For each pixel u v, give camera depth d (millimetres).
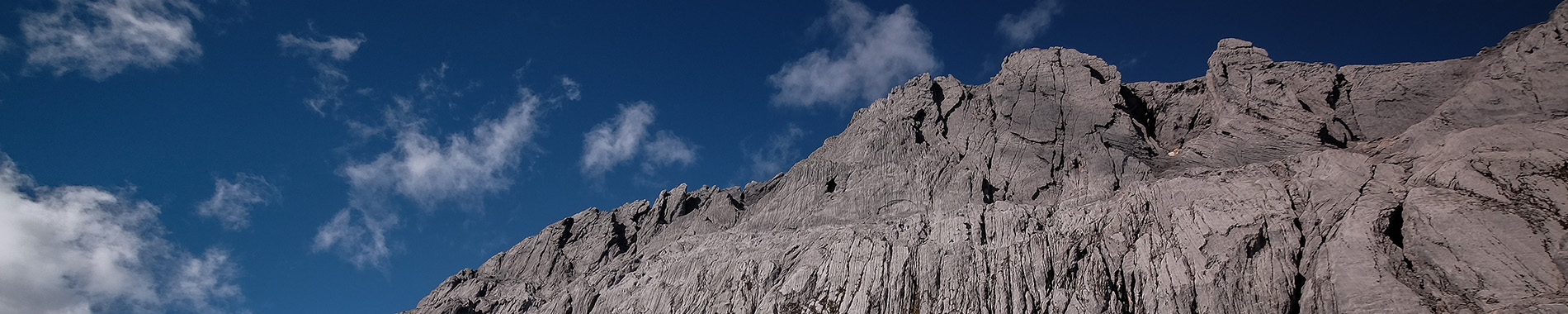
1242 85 57656
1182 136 58094
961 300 41938
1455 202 34938
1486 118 43500
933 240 46594
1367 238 35438
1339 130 51375
